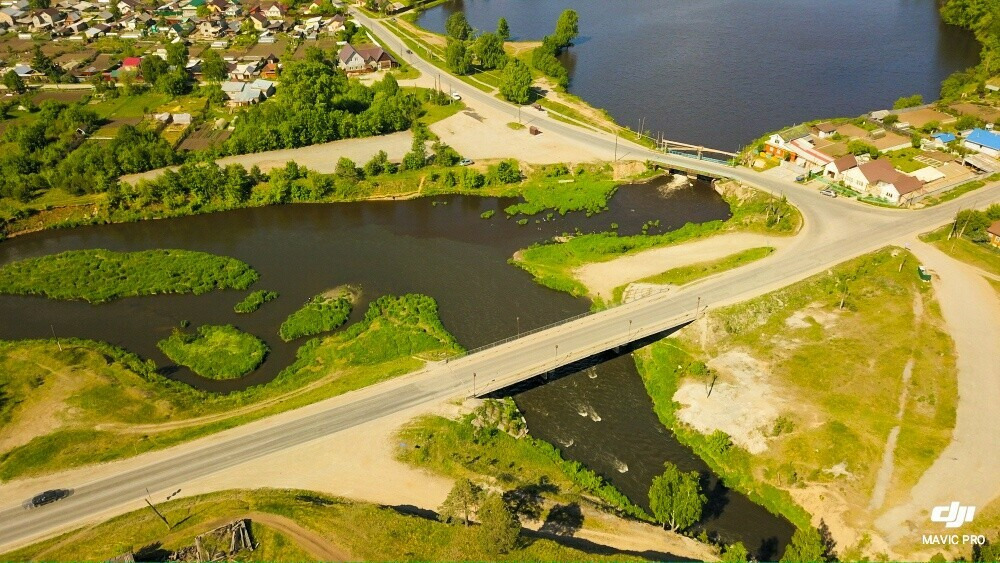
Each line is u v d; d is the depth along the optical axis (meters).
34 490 74.81
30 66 193.38
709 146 153.38
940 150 142.00
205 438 81.25
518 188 139.62
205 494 73.44
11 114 169.88
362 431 81.12
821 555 65.50
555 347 91.31
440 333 98.00
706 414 83.38
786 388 85.25
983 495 69.94
